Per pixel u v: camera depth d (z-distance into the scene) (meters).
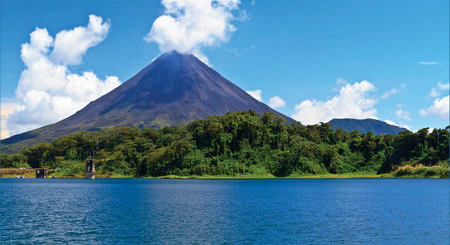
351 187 175.38
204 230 59.03
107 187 178.75
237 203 100.88
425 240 52.53
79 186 189.62
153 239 52.44
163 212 81.12
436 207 92.06
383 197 120.75
